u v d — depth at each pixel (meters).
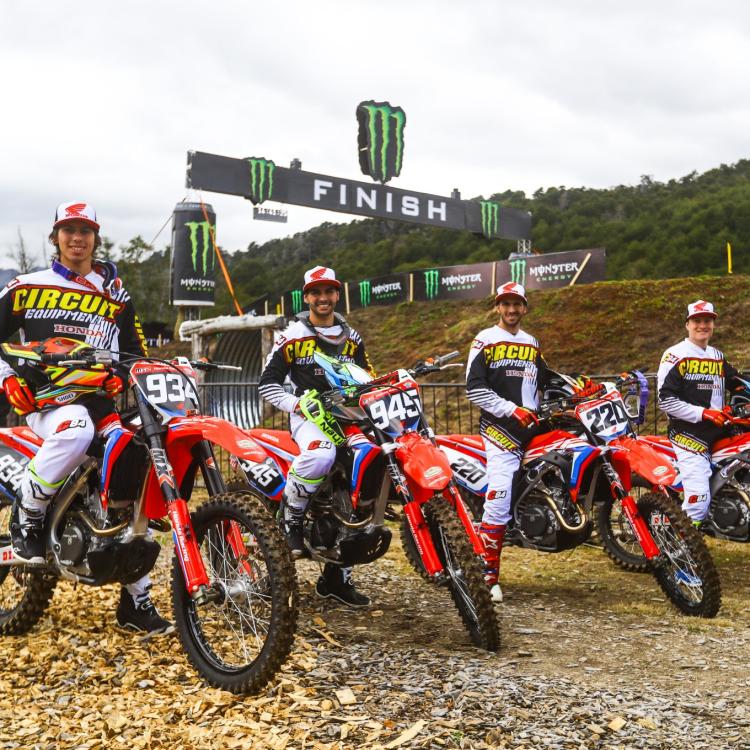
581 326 19.09
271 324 16.39
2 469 4.22
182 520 3.56
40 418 3.88
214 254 21.83
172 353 34.38
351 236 105.50
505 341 5.60
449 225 26.38
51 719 3.28
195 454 3.85
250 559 3.63
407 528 5.80
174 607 3.75
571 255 23.97
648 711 3.39
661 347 17.61
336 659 3.97
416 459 4.20
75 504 3.98
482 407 5.48
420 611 5.03
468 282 26.20
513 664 3.98
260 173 22.08
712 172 106.88
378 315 27.38
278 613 3.34
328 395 4.54
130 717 3.28
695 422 6.11
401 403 4.39
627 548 6.42
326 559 4.63
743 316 17.89
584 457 5.23
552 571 6.39
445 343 21.91
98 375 3.85
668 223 68.50
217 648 3.81
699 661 4.11
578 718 3.30
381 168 24.47
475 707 3.38
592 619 4.93
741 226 62.06
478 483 5.59
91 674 3.72
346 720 3.23
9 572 4.54
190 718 3.27
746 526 5.90
